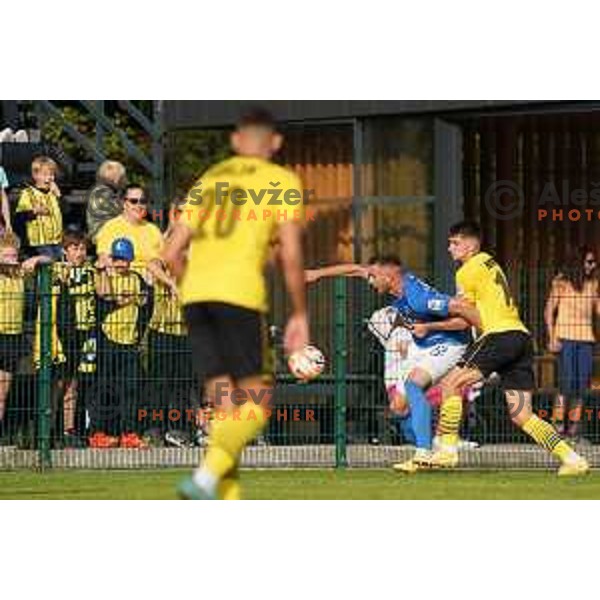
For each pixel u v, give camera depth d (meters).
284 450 46.72
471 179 54.69
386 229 54.12
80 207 56.69
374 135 54.12
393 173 54.00
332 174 54.59
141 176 66.44
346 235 54.53
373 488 38.69
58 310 45.69
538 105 52.12
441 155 53.62
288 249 28.22
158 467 45.50
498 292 41.94
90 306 45.81
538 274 49.16
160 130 58.75
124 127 66.38
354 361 46.56
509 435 46.44
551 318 48.78
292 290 28.19
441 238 53.62
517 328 42.06
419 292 43.03
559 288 48.78
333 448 46.66
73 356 45.69
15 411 45.91
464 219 54.56
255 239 28.58
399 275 43.59
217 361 28.39
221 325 28.39
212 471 27.72
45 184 49.81
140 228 46.44
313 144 54.78
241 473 43.78
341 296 45.72
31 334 45.91
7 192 52.72
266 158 28.94
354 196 54.34
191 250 28.88
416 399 43.34
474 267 41.88
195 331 28.55
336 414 46.06
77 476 43.09
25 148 54.09
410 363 43.53
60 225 49.88
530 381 42.34
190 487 27.59
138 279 46.03
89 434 45.72
